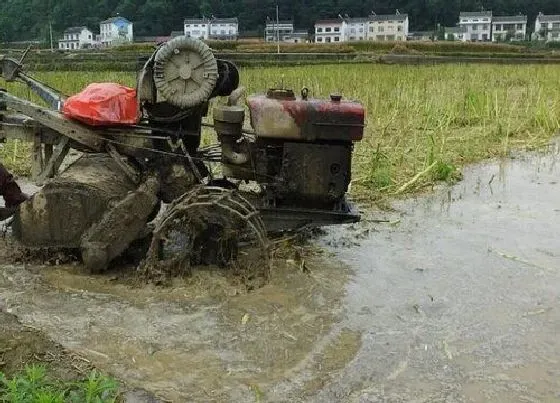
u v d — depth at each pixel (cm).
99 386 371
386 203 824
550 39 8806
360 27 8775
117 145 601
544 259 634
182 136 620
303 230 664
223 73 602
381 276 584
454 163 1059
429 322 496
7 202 660
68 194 562
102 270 566
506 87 2334
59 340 451
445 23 9838
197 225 554
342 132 586
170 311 500
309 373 421
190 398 390
